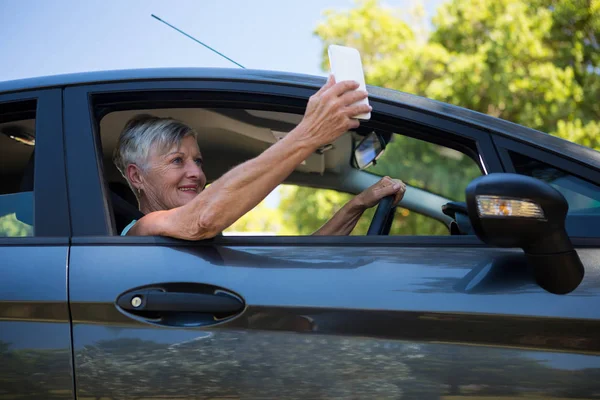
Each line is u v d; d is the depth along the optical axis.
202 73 1.70
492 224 1.29
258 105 1.72
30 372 1.42
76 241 1.51
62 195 1.55
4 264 1.49
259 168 1.48
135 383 1.40
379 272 1.45
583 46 13.49
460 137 1.60
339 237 1.52
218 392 1.39
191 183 1.91
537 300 1.40
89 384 1.40
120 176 2.14
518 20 12.74
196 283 1.45
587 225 1.50
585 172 1.53
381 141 2.11
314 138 1.50
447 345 1.39
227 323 1.42
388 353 1.39
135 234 1.57
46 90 1.66
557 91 12.43
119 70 1.71
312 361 1.39
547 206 1.31
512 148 1.57
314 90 1.68
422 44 13.26
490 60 12.58
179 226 1.50
